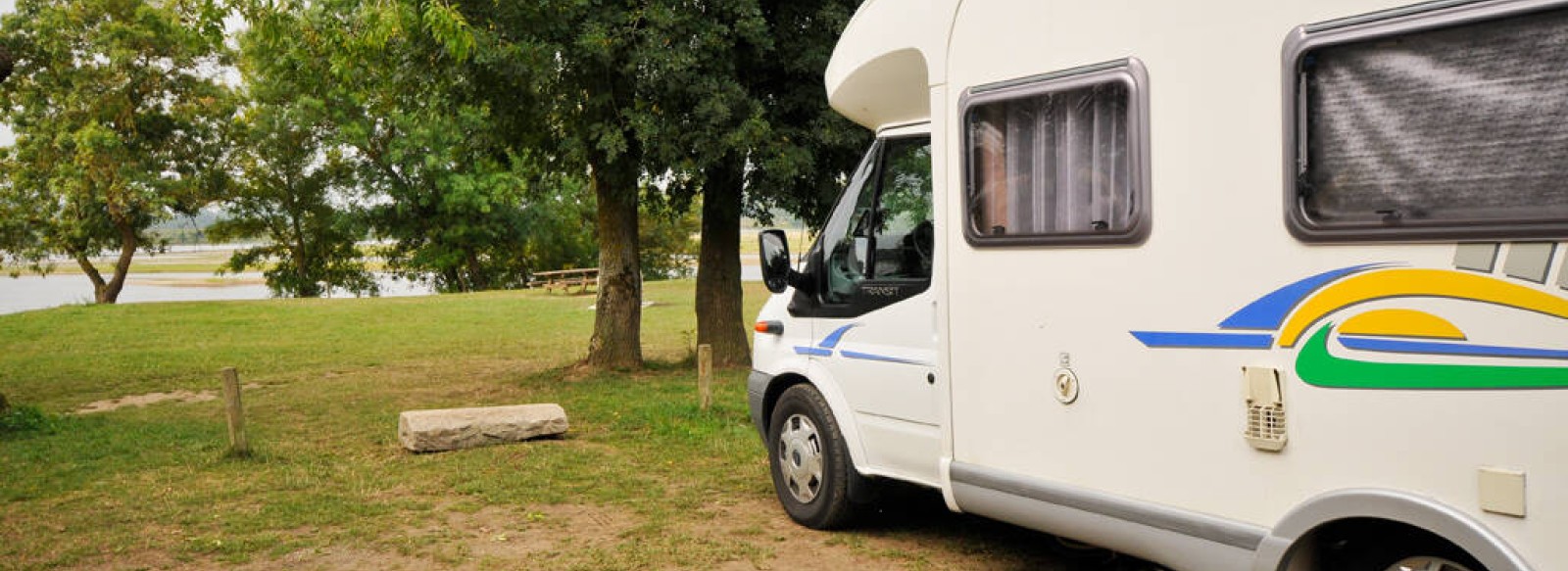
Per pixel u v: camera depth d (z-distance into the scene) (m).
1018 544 6.18
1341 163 3.71
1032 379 4.77
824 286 6.34
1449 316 3.44
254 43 29.12
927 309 5.52
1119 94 4.37
